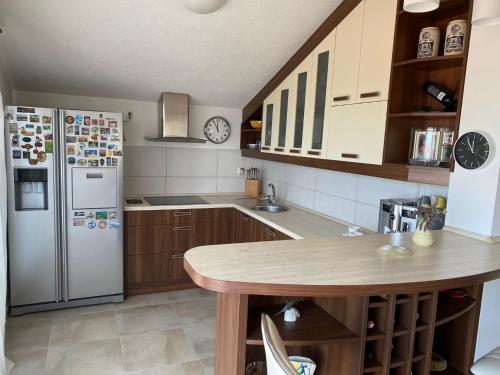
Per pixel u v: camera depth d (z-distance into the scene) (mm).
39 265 3156
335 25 2688
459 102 1945
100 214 3316
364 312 1495
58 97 3713
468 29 1880
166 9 2559
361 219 2971
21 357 2561
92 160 3225
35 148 3008
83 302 3371
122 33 2795
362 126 2426
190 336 2922
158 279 3744
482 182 1894
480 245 1835
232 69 3430
